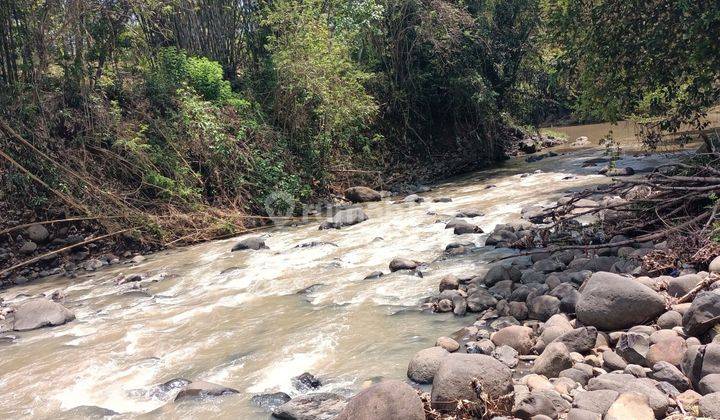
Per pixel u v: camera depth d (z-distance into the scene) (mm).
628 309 5492
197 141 15055
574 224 9133
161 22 18359
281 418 4898
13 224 12703
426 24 20469
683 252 6664
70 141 14039
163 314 8164
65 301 9508
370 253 10070
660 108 11656
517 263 8000
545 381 4766
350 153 19016
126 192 13711
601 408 4137
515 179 16969
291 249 11148
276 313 7625
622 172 14484
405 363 5680
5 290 10773
